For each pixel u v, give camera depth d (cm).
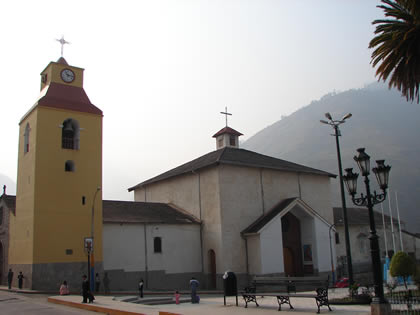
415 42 1585
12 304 1970
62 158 2808
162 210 3441
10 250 2981
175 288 3095
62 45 3127
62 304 1955
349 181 1443
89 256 2584
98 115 3033
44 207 2661
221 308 1554
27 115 2952
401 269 2234
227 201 3188
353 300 1630
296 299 1842
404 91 1681
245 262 3161
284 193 3556
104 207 3191
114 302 1888
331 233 3519
